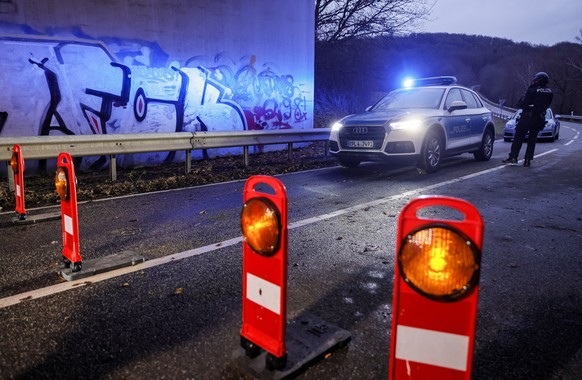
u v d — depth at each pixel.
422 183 7.43
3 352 2.34
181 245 4.18
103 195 6.68
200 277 3.38
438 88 9.34
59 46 8.61
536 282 3.29
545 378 2.12
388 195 6.46
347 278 3.37
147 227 4.84
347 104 19.14
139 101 9.84
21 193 5.07
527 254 3.91
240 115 11.86
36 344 2.42
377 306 2.90
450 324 1.49
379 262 3.71
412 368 1.56
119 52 9.42
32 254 3.95
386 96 9.84
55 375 2.14
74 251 3.39
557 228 4.72
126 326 2.62
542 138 16.78
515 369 2.20
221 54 11.21
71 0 8.65
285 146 13.21
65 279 3.35
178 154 10.44
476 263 1.40
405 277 1.50
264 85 12.33
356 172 8.89
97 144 7.58
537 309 2.86
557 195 6.42
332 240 4.32
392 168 9.38
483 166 9.55
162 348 2.37
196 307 2.87
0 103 8.07
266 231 1.93
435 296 1.45
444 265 1.42
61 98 8.74
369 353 2.33
